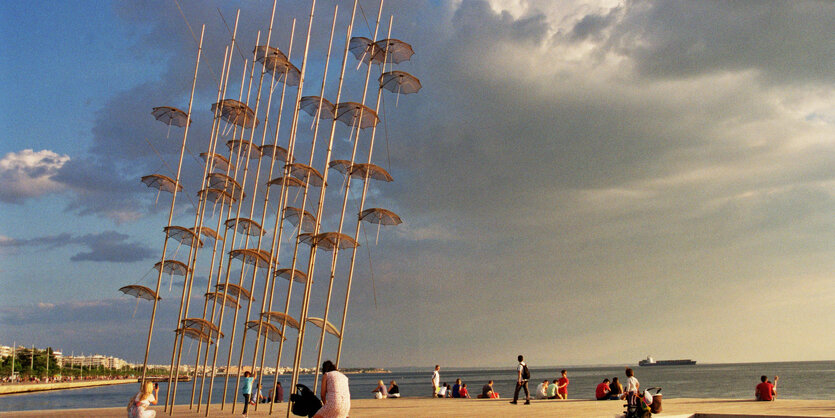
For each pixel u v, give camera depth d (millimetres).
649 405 20000
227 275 30391
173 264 30297
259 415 28094
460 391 41906
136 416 16344
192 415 28531
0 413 31609
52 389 151125
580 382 163875
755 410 22406
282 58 31844
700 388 107688
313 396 13016
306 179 26609
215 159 33750
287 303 25906
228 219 32312
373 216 23844
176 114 31516
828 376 176125
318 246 24078
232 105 32656
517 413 23922
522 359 30766
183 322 29109
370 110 24562
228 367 29328
